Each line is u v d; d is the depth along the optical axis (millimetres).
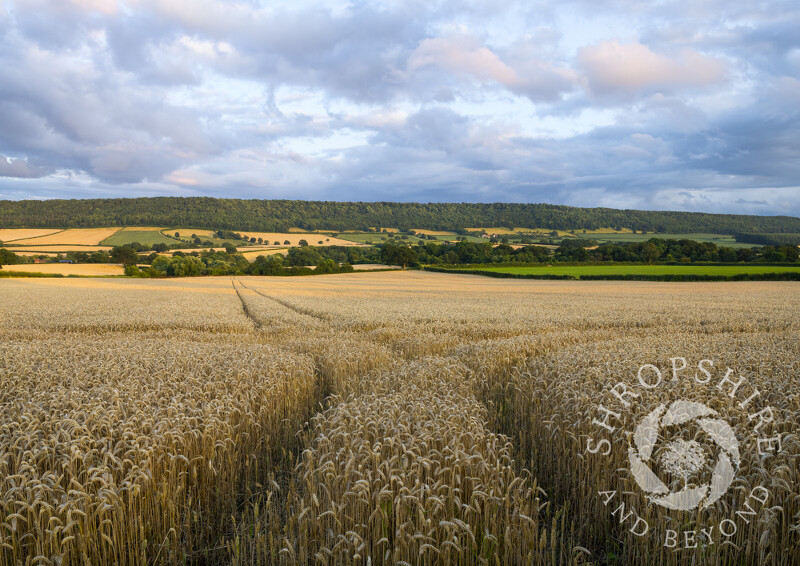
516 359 13242
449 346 16891
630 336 18797
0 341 16547
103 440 5848
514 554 4793
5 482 5074
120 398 7922
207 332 22125
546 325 22469
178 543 5441
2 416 6816
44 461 5605
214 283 78125
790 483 5133
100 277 97188
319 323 24109
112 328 22609
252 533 5793
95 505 5039
